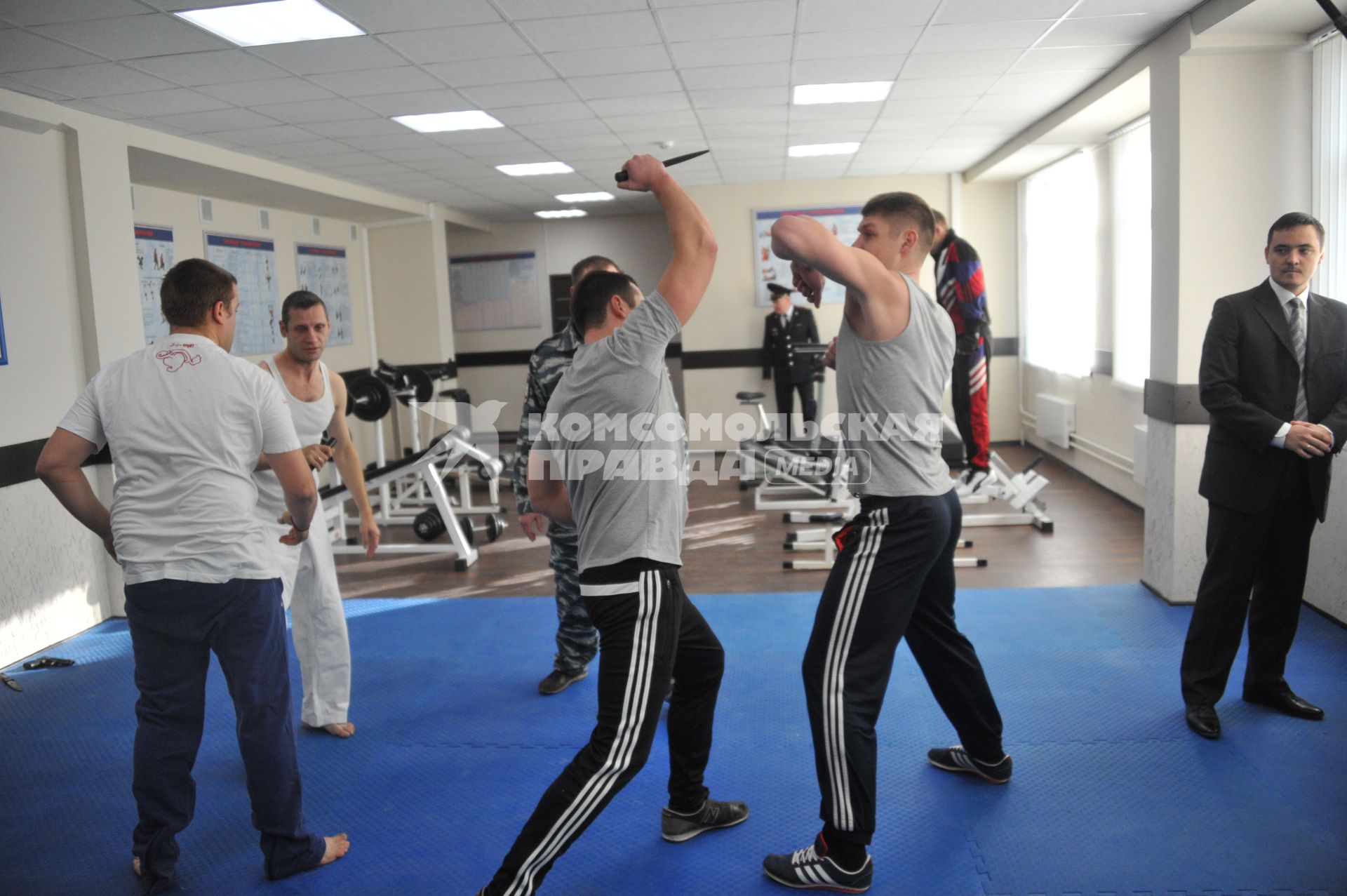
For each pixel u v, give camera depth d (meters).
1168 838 2.23
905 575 2.03
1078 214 6.96
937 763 2.63
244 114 4.80
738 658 3.58
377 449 6.66
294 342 2.76
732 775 2.65
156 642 2.07
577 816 1.85
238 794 2.68
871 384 2.03
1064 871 2.12
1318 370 2.67
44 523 4.17
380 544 6.01
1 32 3.37
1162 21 3.96
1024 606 4.08
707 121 5.75
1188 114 3.89
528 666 3.63
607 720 1.87
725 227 8.96
